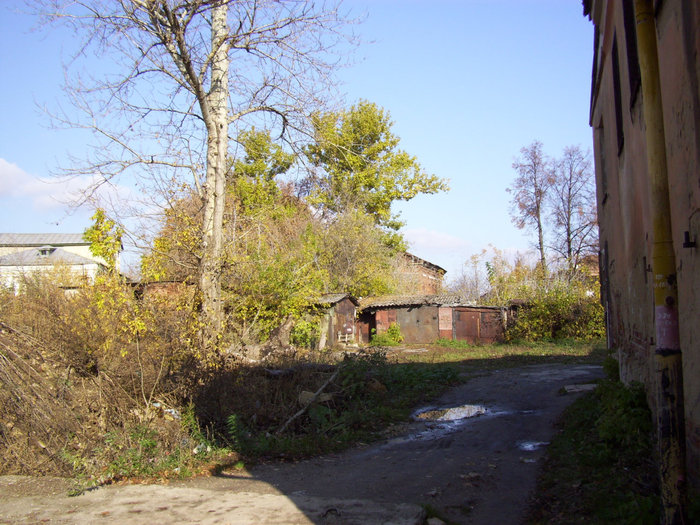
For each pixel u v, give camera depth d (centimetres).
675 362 382
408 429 950
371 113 3334
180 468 676
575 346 2598
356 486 615
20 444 702
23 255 3862
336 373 1081
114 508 536
